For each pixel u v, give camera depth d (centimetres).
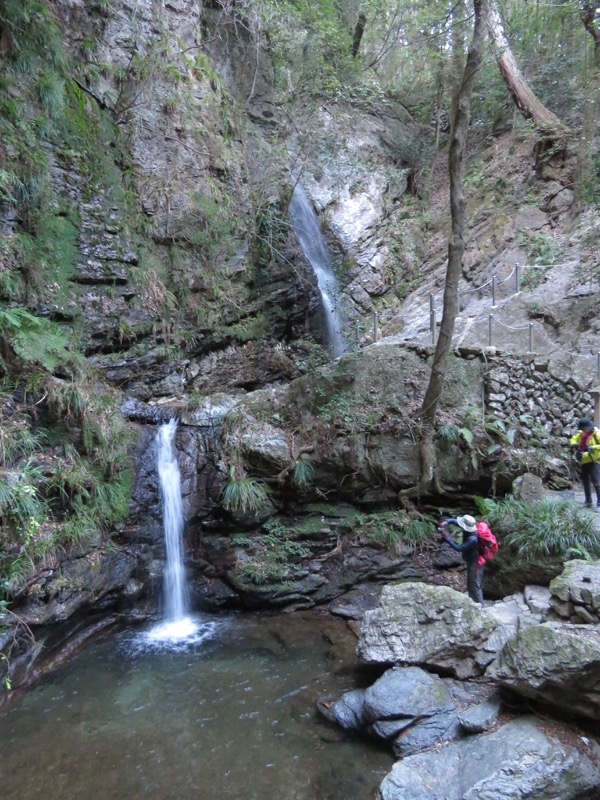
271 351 1446
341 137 1883
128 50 1191
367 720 602
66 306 998
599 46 1573
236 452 1009
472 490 1007
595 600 612
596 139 1662
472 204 1925
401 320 1708
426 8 1734
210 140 1354
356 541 991
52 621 728
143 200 1183
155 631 868
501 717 580
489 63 1862
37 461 771
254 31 1573
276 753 582
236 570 942
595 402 1002
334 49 1836
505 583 829
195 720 638
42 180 947
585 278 1378
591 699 530
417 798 494
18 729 624
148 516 920
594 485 835
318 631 858
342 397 1051
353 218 1897
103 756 579
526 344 1327
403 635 684
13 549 679
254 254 1460
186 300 1242
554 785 486
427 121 2302
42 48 971
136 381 1127
